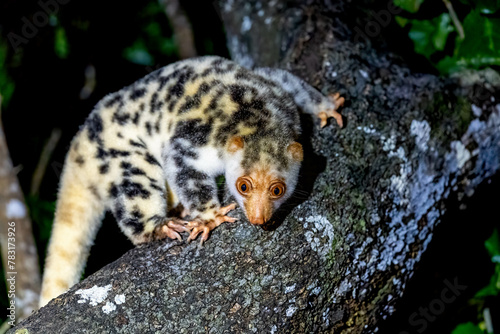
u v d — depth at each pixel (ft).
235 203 18.24
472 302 24.02
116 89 33.09
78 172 20.74
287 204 17.22
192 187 18.26
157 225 18.43
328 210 17.07
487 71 21.31
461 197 20.22
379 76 20.76
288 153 17.92
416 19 22.71
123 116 19.95
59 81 31.83
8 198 25.43
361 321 17.46
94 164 20.27
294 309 15.74
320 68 21.54
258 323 15.28
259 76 19.92
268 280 15.69
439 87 20.39
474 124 19.93
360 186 17.75
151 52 33.45
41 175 30.58
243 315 15.26
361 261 16.94
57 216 21.35
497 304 24.06
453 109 19.93
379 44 22.68
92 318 14.80
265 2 26.45
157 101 19.48
